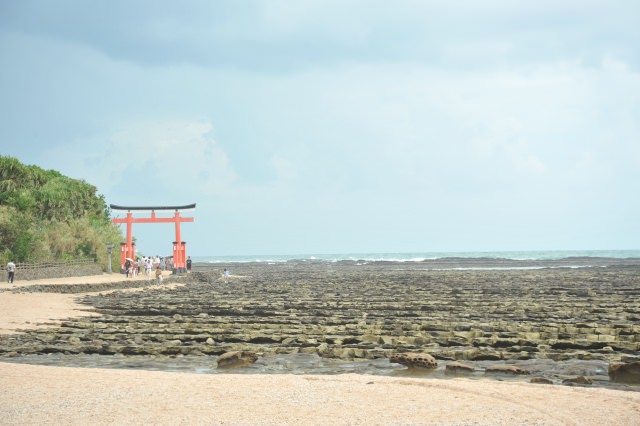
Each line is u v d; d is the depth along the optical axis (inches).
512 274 3378.4
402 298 1809.8
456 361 773.9
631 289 2105.1
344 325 1163.9
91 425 410.0
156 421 420.2
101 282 2209.6
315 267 5349.4
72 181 3270.2
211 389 524.4
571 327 1074.1
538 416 430.0
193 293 2130.9
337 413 440.1
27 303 1510.8
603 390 519.2
